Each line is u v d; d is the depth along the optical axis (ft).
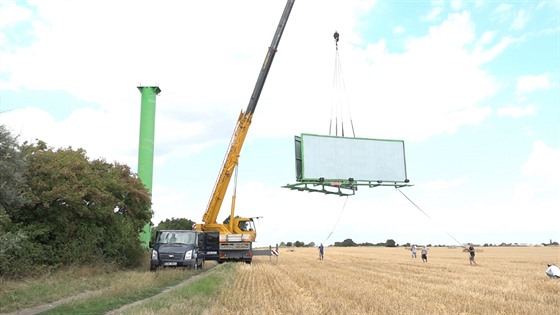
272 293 56.44
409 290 61.77
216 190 128.67
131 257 97.86
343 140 127.85
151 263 89.25
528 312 43.93
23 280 65.57
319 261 151.02
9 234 52.60
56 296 53.31
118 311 41.81
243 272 93.04
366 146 130.00
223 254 128.36
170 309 39.70
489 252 298.97
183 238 94.73
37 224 77.15
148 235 129.80
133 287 58.23
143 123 143.02
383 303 47.93
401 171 132.26
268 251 140.05
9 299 49.37
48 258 76.54
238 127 128.77
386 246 530.68
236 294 53.36
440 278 82.53
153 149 144.15
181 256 88.79
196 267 93.09
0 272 64.59
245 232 132.26
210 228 128.98
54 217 79.15
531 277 86.38
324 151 125.18
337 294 55.98
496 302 50.39
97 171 94.02
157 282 66.33
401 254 241.96
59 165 80.53
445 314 42.47
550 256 217.15
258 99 128.98
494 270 107.45
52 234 79.36
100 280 69.31
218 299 48.83
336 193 128.47
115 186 92.94
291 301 48.98
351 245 555.28
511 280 79.20
